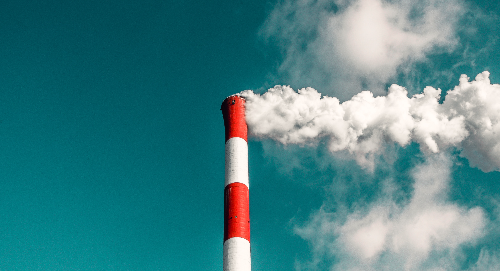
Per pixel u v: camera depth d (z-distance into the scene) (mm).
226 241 42406
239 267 40000
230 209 44750
